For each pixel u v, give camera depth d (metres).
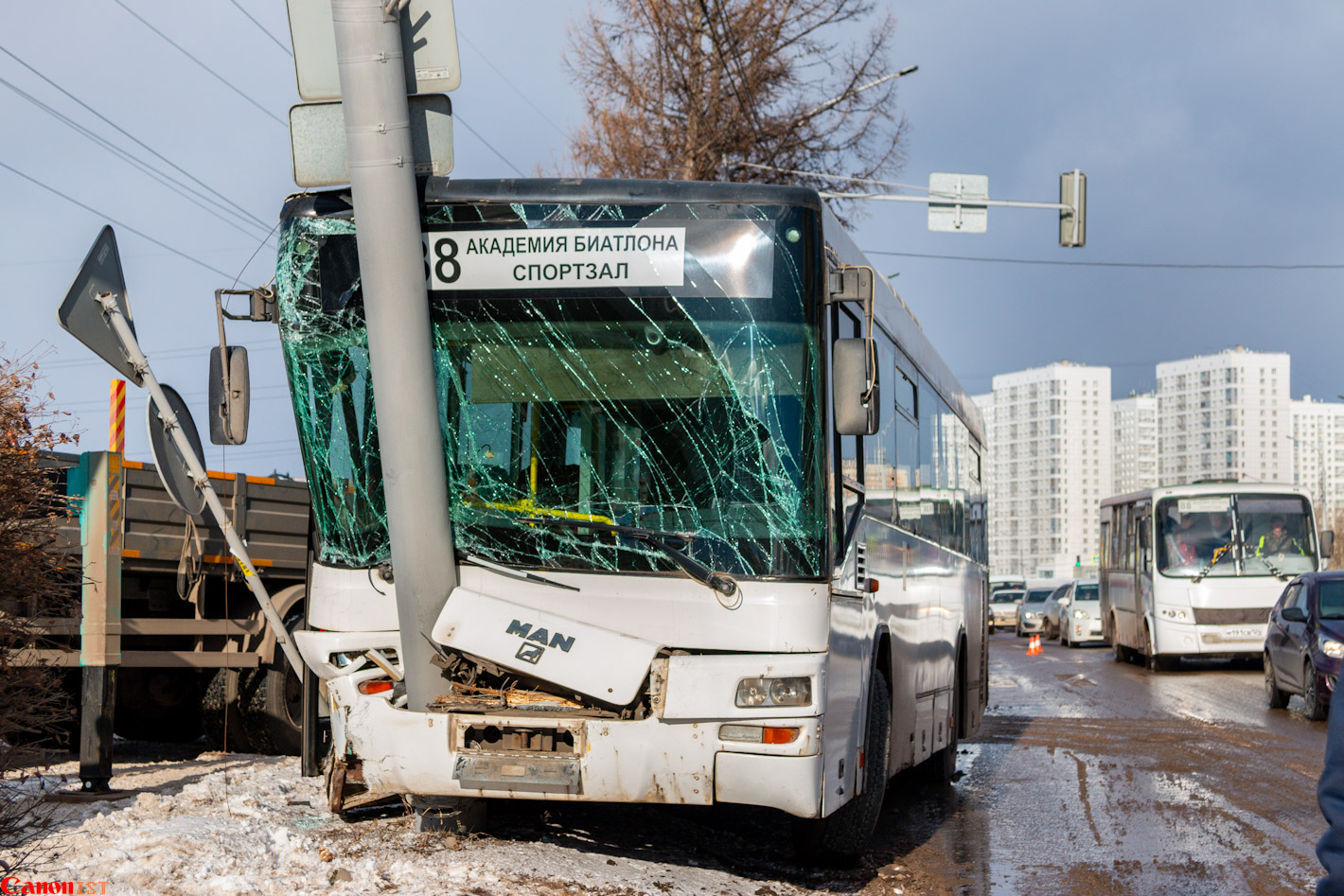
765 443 5.86
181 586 8.78
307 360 6.20
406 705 5.92
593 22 29.75
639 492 5.88
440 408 6.02
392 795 6.98
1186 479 132.25
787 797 5.57
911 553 8.82
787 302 5.96
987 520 15.19
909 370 9.18
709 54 29.38
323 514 6.15
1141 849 7.96
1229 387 127.25
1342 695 2.21
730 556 5.76
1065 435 138.75
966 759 12.38
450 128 6.12
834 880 6.97
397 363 5.82
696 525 5.82
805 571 5.75
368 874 5.66
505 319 6.07
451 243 6.09
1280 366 126.31
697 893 6.12
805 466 5.83
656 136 30.11
